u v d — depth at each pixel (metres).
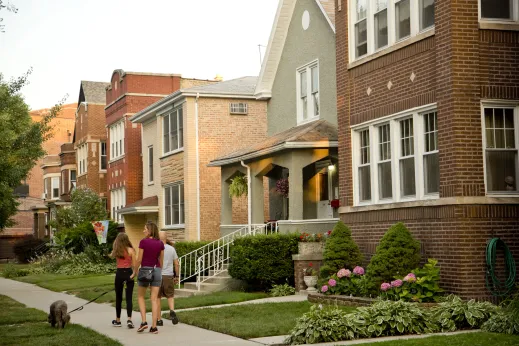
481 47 16.14
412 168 17.66
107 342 13.38
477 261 15.66
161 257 15.08
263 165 25.02
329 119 25.09
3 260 64.81
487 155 16.09
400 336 13.19
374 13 19.28
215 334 14.22
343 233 18.91
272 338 13.44
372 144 19.05
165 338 13.86
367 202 19.38
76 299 24.05
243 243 22.25
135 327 15.89
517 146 16.30
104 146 51.22
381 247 16.75
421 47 17.11
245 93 31.44
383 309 13.70
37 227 68.56
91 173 50.72
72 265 38.31
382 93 18.62
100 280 31.23
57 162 66.50
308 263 20.86
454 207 15.75
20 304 22.23
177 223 33.03
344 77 20.23
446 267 15.99
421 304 15.16
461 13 16.03
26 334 14.72
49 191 66.44
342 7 20.45
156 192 36.00
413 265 16.34
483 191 15.88
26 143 26.05
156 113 35.12
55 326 15.94
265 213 30.05
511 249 15.91
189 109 31.05
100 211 46.41
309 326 12.97
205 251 26.62
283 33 28.50
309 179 26.08
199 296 21.75
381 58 18.67
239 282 23.39
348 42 20.17
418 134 17.27
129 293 15.87
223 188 28.20
